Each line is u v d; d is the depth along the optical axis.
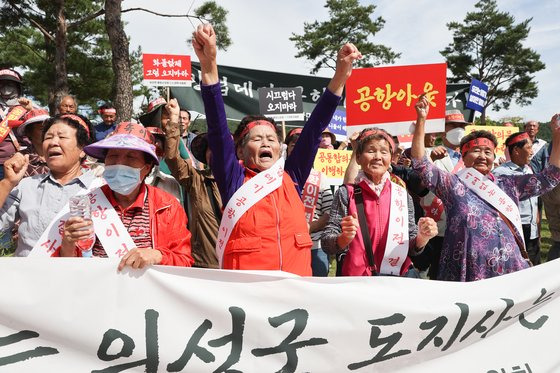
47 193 2.84
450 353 2.74
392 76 4.17
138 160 2.52
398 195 3.19
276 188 2.64
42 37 21.36
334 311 2.48
